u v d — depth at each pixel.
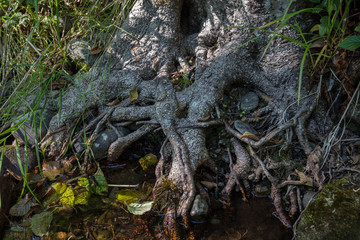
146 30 3.06
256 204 2.38
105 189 2.51
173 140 2.49
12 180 2.61
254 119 2.67
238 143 2.58
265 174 2.41
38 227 2.23
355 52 2.43
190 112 2.63
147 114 2.75
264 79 2.76
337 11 2.22
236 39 2.84
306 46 2.38
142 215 2.30
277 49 2.75
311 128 2.54
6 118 2.90
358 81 2.46
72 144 2.81
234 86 2.87
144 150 2.84
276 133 2.45
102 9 3.33
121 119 2.80
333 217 1.99
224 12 2.92
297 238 2.00
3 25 3.35
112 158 2.76
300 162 2.45
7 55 3.27
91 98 2.90
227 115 2.73
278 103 2.66
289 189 2.35
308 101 2.58
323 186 2.27
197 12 3.21
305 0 2.61
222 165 2.61
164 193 2.36
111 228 2.23
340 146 2.40
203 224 2.23
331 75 2.61
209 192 2.47
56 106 2.93
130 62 3.01
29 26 3.40
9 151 2.70
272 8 2.69
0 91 3.21
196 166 2.44
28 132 2.84
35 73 2.93
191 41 3.17
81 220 2.29
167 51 3.04
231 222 2.24
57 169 2.71
